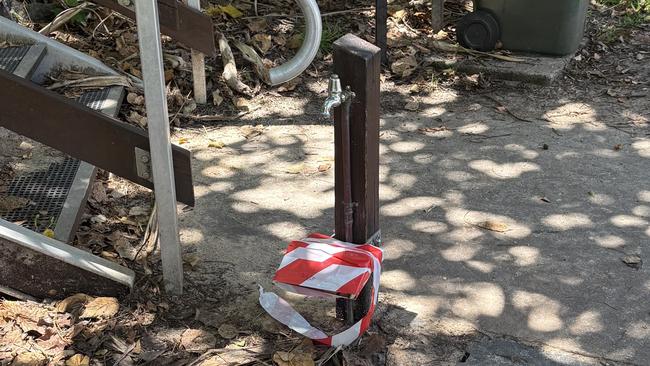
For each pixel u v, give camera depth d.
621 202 2.68
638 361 1.95
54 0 3.77
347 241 1.95
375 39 3.77
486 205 2.67
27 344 1.92
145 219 2.53
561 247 2.43
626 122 3.27
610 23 4.28
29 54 3.14
